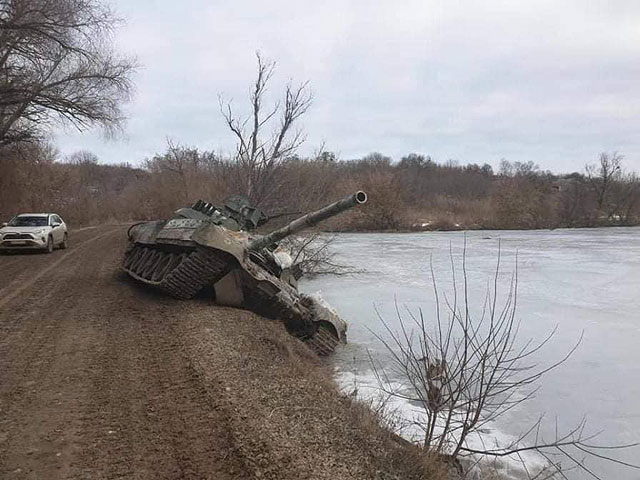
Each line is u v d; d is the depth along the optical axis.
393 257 28.52
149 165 58.69
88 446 4.98
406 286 19.23
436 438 6.34
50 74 26.23
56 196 44.03
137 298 11.62
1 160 32.28
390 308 15.51
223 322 9.27
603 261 26.38
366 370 10.08
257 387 6.46
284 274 12.64
